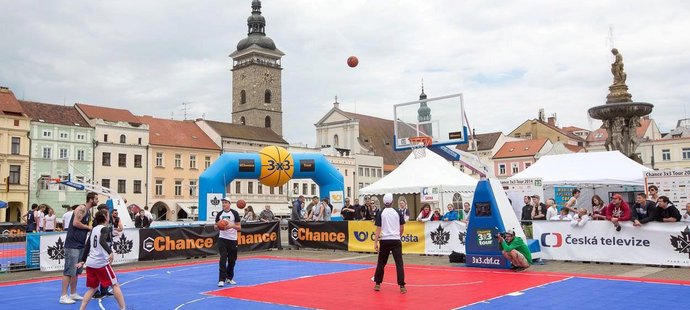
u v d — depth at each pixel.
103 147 56.34
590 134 89.44
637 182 22.36
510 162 75.94
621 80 29.61
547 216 18.39
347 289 11.92
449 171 26.30
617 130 29.47
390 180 26.39
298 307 10.01
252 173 24.72
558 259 16.19
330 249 21.62
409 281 12.90
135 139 58.69
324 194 26.11
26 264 16.69
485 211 15.12
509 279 12.85
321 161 25.86
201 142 64.44
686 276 12.75
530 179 22.94
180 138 63.09
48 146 53.38
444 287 11.91
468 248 15.41
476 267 15.16
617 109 28.78
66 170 53.97
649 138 75.06
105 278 9.44
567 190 27.67
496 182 15.58
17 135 51.66
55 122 54.03
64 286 11.08
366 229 20.55
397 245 11.45
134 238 18.39
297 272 15.14
